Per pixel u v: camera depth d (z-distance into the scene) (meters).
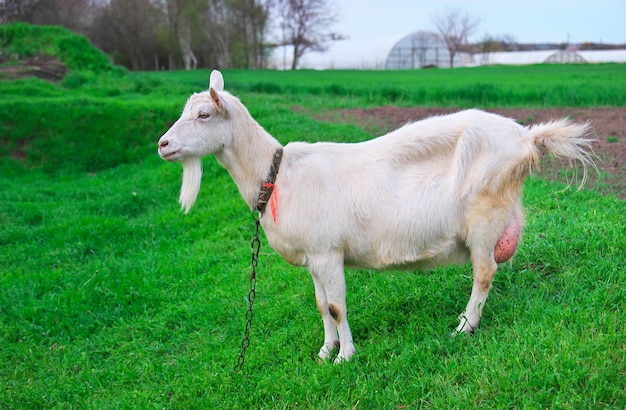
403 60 52.78
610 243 4.78
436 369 3.73
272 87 19.81
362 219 4.01
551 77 22.44
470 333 4.06
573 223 5.33
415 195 3.94
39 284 6.50
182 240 7.71
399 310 4.71
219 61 54.09
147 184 10.27
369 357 4.04
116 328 5.57
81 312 5.87
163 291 6.18
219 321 5.34
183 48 50.81
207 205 8.72
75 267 7.11
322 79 25.64
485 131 3.89
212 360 4.62
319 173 4.08
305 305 5.19
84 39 21.92
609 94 14.17
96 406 4.31
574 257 4.76
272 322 5.07
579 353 3.40
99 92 17.58
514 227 4.00
